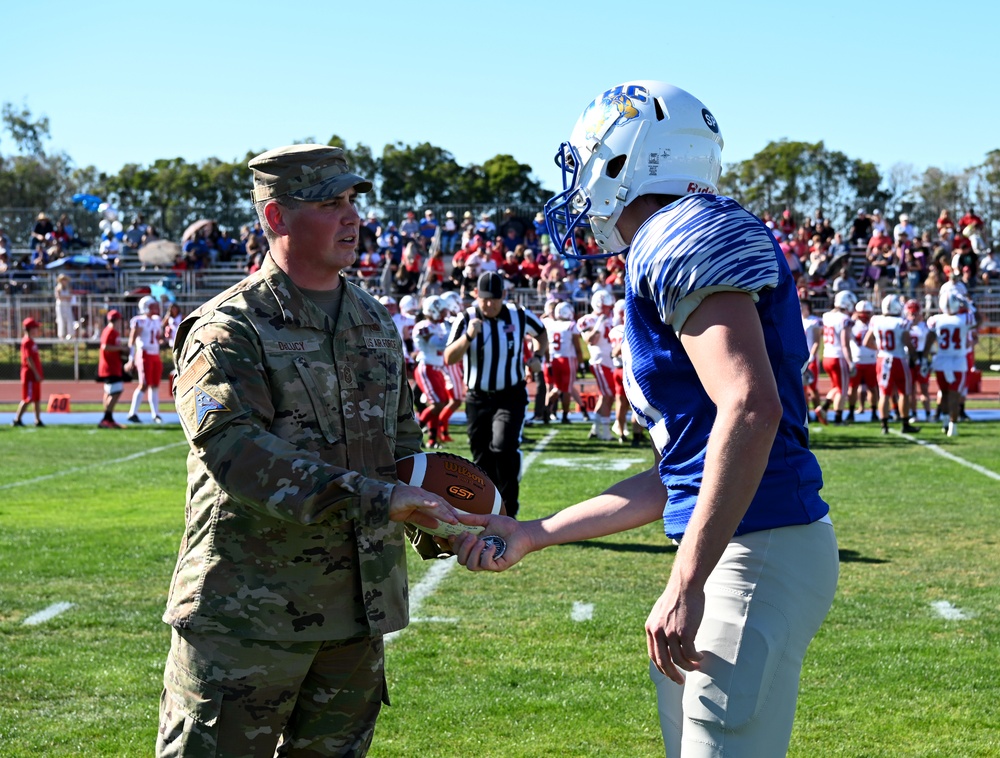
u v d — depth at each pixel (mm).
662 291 2100
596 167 2434
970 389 17297
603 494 2648
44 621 5621
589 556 7262
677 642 1994
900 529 8016
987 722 4238
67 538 7832
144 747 4008
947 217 31062
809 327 16016
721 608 2174
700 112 2436
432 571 6816
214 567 2557
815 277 28062
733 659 2137
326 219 2654
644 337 2256
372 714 2801
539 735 4133
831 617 5672
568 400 17250
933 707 4395
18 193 53812
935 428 15836
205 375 2500
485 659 5016
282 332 2611
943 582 6418
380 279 28078
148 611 5828
